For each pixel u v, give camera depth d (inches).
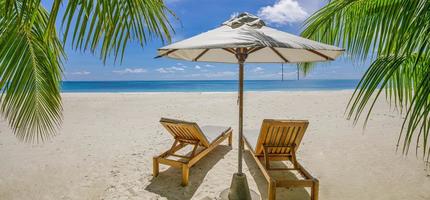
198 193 131.2
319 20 96.0
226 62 162.9
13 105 81.6
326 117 327.9
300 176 151.0
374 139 224.7
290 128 134.3
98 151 197.9
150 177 149.4
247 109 394.3
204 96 564.4
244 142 183.3
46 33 40.0
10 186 140.3
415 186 137.3
